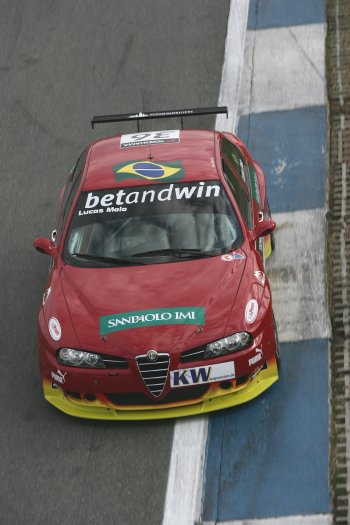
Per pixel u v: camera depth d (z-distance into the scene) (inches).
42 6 2116.1
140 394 1058.7
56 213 1523.1
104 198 1213.1
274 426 1066.1
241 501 973.8
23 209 1539.1
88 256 1165.1
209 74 1833.2
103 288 1120.2
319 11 1974.7
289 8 2000.5
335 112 1672.0
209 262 1136.8
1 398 1158.3
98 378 1055.0
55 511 987.3
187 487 999.0
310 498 966.4
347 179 1501.0
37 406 1139.3
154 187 1216.2
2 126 1756.9
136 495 995.9
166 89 1807.3
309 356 1167.6
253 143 1627.7
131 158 1269.7
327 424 1060.5
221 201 1194.6
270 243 1346.0
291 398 1104.2
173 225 1174.3
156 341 1045.8
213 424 1077.8
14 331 1277.1
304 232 1397.6
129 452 1051.9
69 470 1037.8
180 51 1913.1
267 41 1904.5
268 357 1087.0
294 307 1253.1
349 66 1791.3
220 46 1911.9
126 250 1159.6
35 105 1807.3
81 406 1091.9
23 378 1189.7
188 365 1045.8
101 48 1952.5
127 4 2095.2
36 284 1370.6
